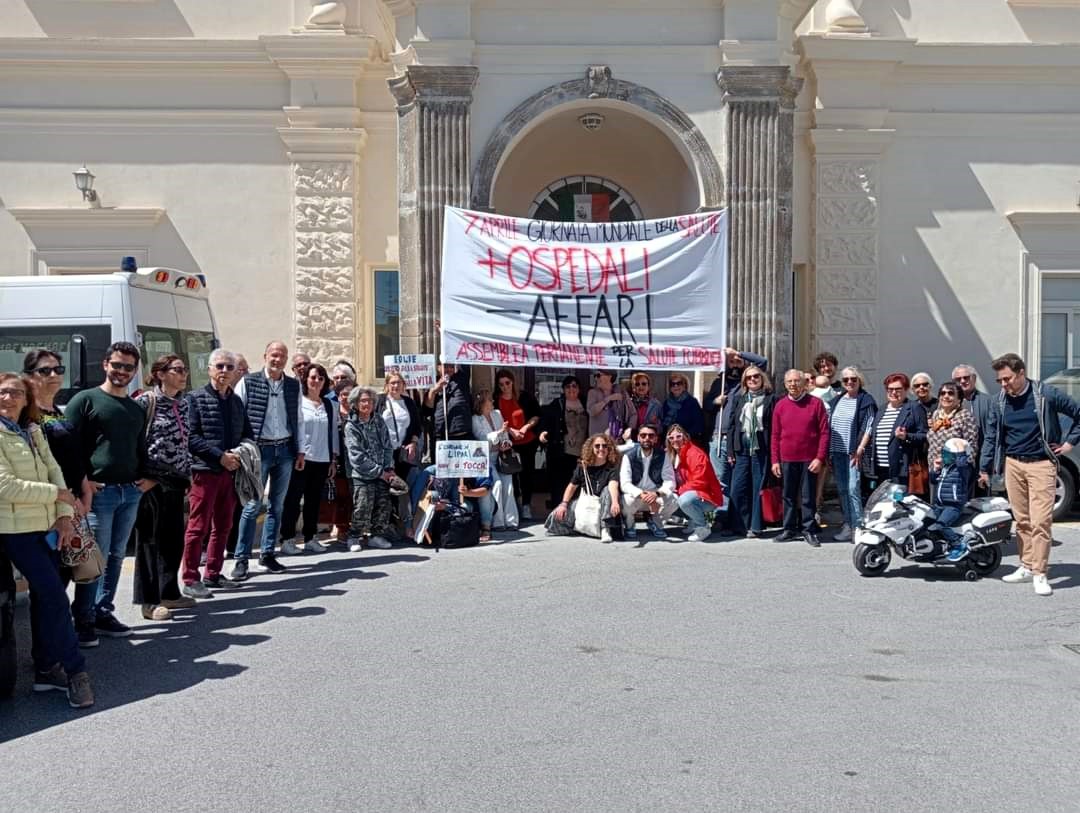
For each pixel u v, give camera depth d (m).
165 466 7.17
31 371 6.79
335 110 13.34
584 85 11.48
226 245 13.59
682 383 10.84
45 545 5.62
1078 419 7.88
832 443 10.36
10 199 13.52
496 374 12.13
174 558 7.43
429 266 11.38
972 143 13.77
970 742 4.79
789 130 11.61
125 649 6.57
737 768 4.49
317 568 8.98
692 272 10.50
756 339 11.41
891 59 13.35
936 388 13.78
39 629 5.54
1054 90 13.84
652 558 9.23
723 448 10.60
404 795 4.25
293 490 9.62
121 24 13.65
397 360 10.29
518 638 6.57
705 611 7.24
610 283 10.49
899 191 13.73
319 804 4.18
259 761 4.64
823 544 9.99
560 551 9.62
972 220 13.79
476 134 11.50
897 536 8.37
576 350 10.49
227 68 13.45
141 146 13.54
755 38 11.37
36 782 4.48
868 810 4.09
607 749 4.71
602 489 10.34
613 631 6.71
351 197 13.47
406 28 11.76
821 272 13.59
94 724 5.21
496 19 11.52
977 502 8.62
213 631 6.93
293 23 13.70
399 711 5.25
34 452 5.74
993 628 6.79
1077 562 9.00
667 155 13.26
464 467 9.85
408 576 8.53
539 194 13.92
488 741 4.82
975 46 13.55
